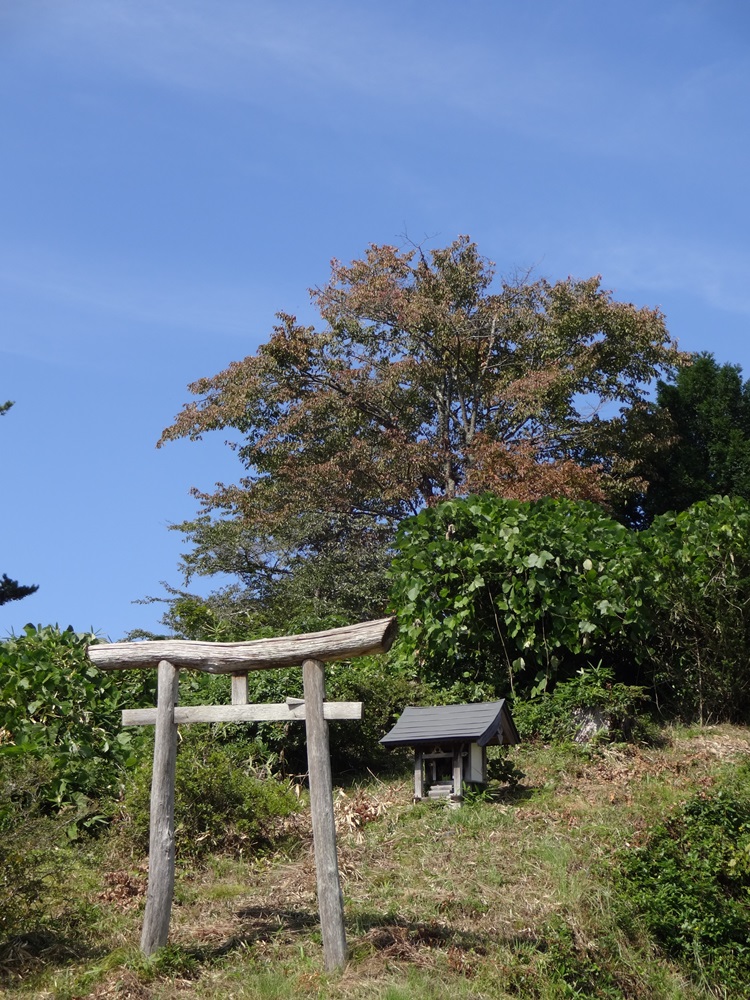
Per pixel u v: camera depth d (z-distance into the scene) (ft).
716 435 97.91
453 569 39.86
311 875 27.55
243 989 21.70
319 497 91.25
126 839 29.35
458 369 97.35
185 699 37.27
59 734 32.58
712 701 38.06
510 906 25.09
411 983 21.57
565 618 37.65
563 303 97.35
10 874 23.77
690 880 25.58
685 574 37.88
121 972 22.54
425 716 32.30
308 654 23.18
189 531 89.76
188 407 97.66
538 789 32.04
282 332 96.68
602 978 23.00
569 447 92.32
